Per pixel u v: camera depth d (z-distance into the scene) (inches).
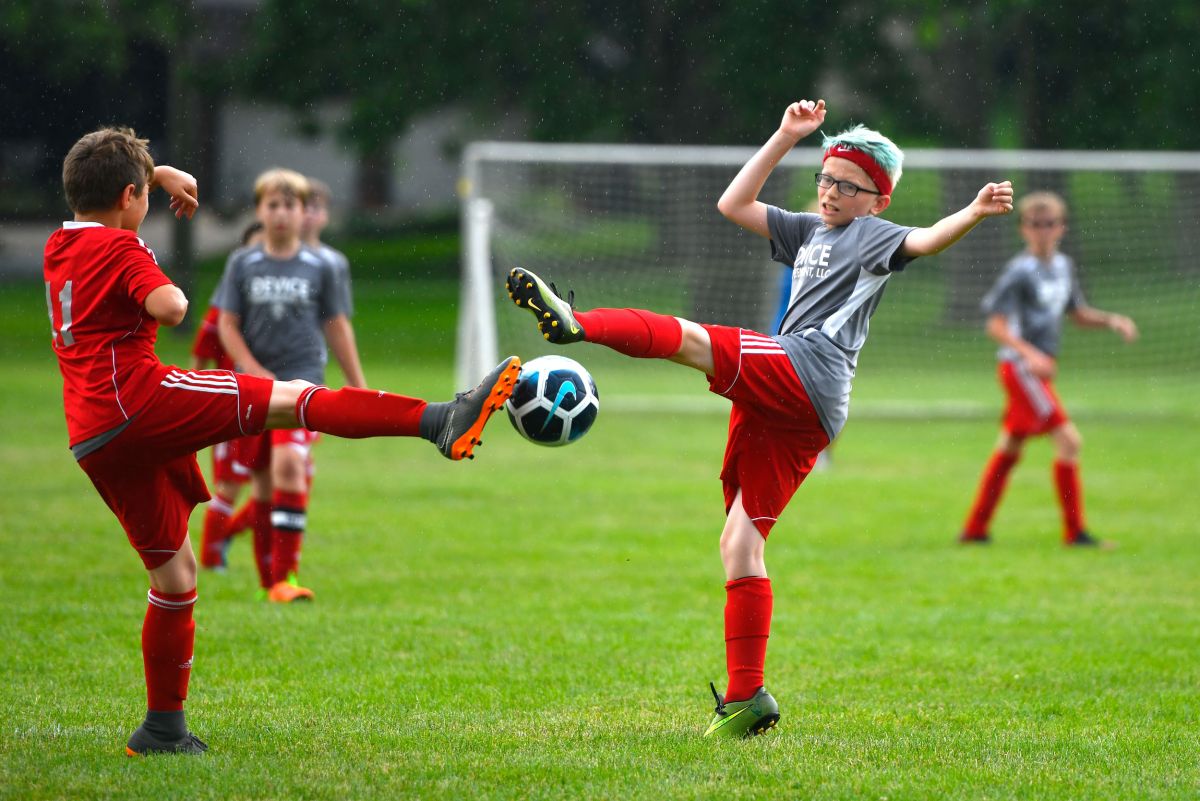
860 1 2935.5
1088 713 676.7
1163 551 1201.4
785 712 674.2
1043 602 976.9
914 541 1245.1
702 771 555.8
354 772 546.9
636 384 2640.3
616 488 1546.5
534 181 2608.3
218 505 1061.1
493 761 567.8
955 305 2716.5
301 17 3085.6
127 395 535.5
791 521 1353.3
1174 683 745.0
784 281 1594.5
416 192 4434.1
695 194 2615.7
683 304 2615.7
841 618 916.0
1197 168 2148.1
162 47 3499.0
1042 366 1211.9
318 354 1005.2
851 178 631.8
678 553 1157.7
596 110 3038.9
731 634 623.5
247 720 636.7
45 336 3105.3
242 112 4069.9
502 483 1576.0
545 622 887.1
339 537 1209.4
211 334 1025.5
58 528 1191.6
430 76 3085.6
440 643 820.6
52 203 3922.2
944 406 2401.6
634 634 855.1
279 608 916.6
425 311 3417.8
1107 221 2593.5
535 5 3056.1
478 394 545.6
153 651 569.6
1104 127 2974.9
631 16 3041.3
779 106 2952.8
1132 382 2615.7
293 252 992.2
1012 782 547.2
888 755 586.2
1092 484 1636.3
